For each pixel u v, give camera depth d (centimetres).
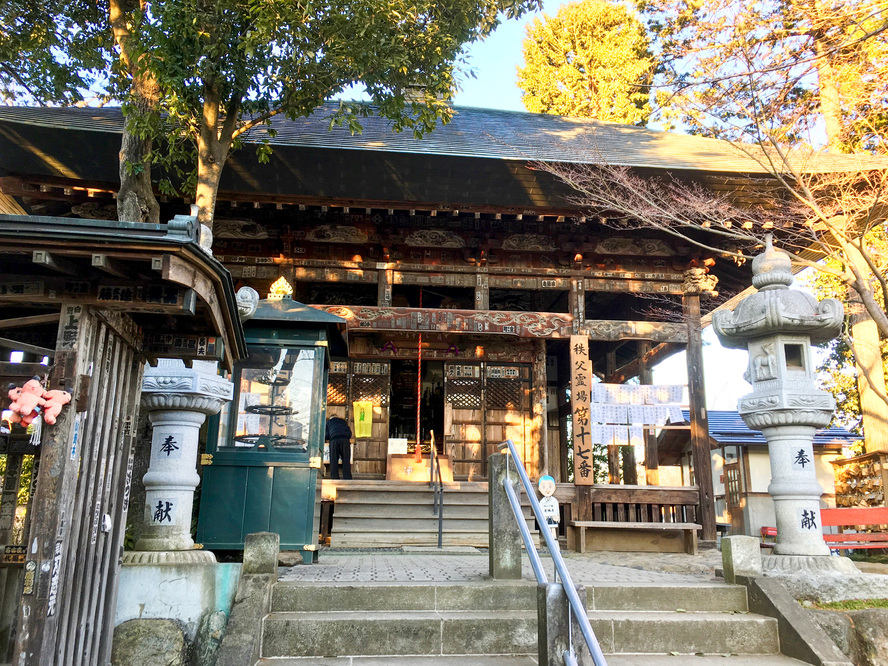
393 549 934
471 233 1259
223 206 1191
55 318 367
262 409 706
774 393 621
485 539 1024
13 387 348
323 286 1622
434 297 1698
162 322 449
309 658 450
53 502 331
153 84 707
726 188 1128
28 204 1134
